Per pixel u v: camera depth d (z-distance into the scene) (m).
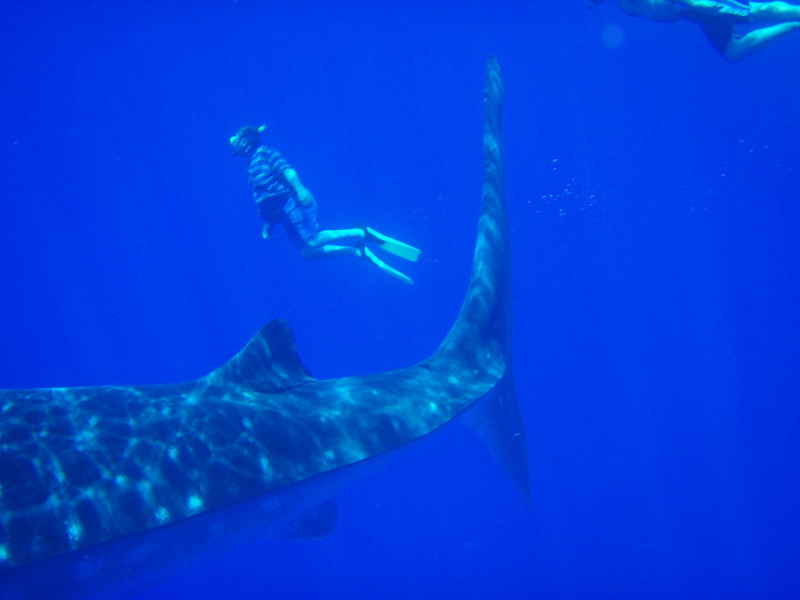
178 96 41.38
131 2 23.94
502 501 18.81
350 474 3.41
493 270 4.80
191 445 2.98
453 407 3.88
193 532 2.77
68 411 2.96
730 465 19.64
